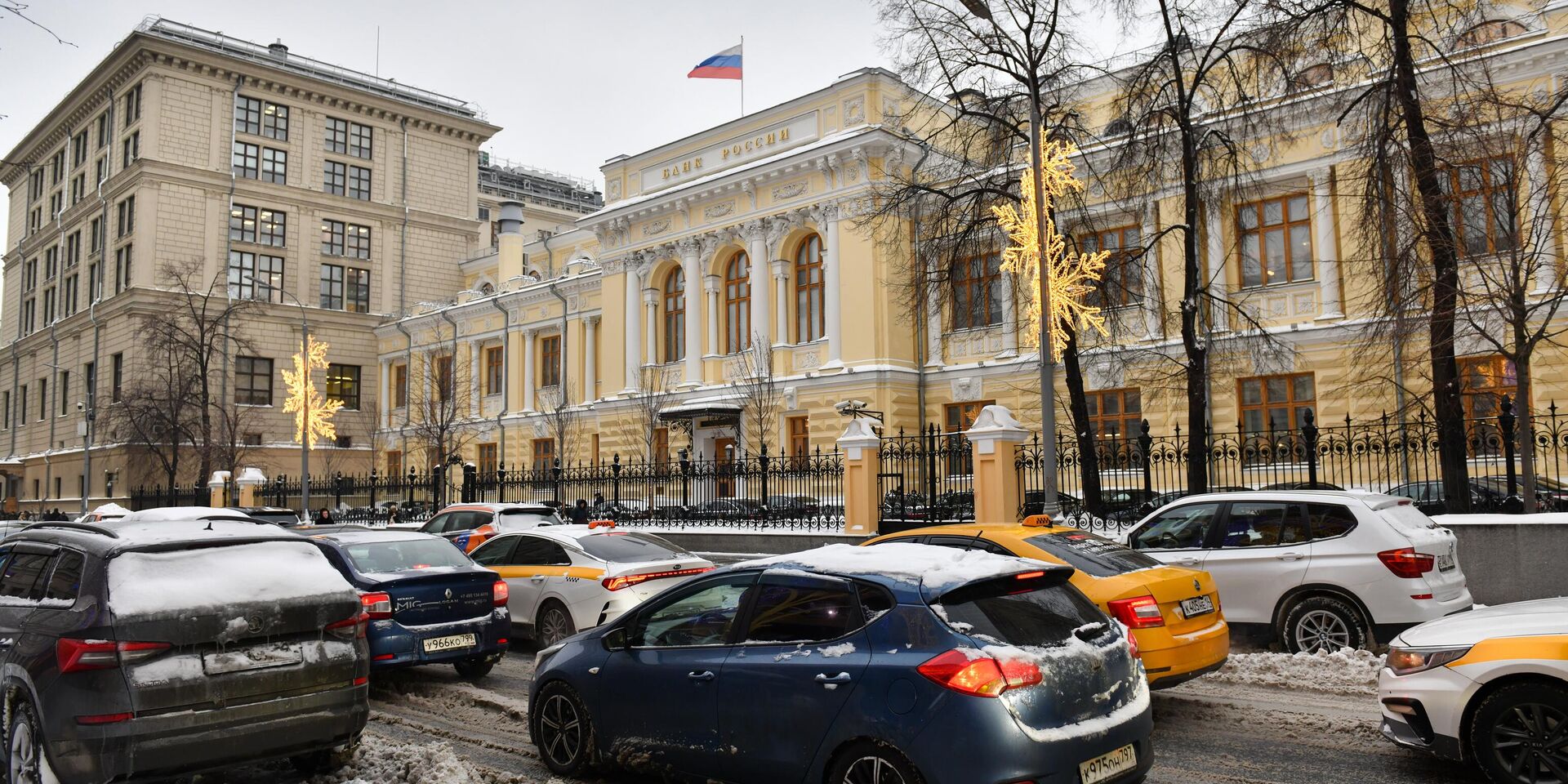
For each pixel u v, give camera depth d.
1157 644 7.79
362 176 58.81
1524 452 14.04
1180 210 27.42
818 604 5.96
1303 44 18.41
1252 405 26.58
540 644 12.70
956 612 5.47
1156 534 11.24
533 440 46.97
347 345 56.88
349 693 6.79
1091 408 29.08
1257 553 10.39
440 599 10.30
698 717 6.21
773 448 33.50
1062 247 19.91
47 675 6.00
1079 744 5.20
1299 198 26.39
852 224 31.52
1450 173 15.91
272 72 55.00
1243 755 7.34
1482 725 6.15
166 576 6.36
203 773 6.79
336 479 36.97
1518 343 14.38
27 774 6.17
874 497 18.47
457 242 62.12
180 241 51.72
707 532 20.91
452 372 49.03
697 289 37.12
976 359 31.81
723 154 36.84
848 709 5.48
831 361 32.53
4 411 67.12
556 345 47.34
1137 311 27.73
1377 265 16.34
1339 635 9.86
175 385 45.50
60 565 6.72
